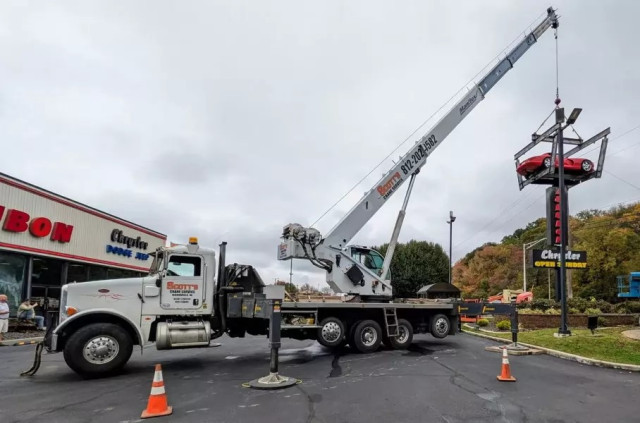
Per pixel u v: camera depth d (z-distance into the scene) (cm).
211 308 1022
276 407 645
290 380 805
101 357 869
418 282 4200
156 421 585
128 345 894
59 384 809
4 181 1756
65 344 870
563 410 635
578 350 1155
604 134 1580
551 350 1189
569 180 1920
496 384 804
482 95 1670
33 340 1495
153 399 614
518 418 595
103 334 878
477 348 1325
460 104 1600
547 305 2188
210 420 586
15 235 1816
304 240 1270
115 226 2677
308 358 1123
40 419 598
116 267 2697
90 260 2389
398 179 1447
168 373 912
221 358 1120
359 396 709
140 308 954
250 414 611
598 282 4612
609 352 1104
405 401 679
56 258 2105
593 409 641
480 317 2194
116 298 937
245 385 791
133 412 627
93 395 725
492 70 1705
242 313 1042
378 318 1296
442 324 1407
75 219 2245
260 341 1538
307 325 1157
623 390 763
